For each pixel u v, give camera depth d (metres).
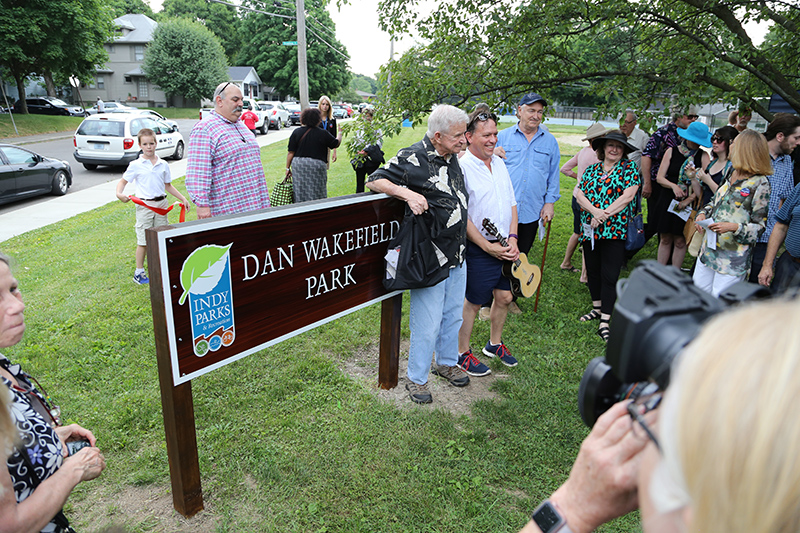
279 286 2.53
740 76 5.20
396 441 2.84
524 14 4.99
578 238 5.68
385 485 2.53
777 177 3.95
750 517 0.34
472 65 5.47
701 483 0.37
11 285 1.39
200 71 48.16
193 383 3.35
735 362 0.37
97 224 7.87
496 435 2.95
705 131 4.90
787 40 4.92
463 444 2.84
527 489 2.55
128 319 4.32
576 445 2.88
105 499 2.43
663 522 0.44
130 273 5.49
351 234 2.89
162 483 2.54
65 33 28.88
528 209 4.38
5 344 1.37
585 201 4.20
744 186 3.46
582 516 0.63
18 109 31.83
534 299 4.97
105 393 3.26
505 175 3.51
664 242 5.42
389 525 2.30
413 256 2.93
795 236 3.11
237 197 4.04
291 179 6.82
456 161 3.05
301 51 17.81
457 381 3.46
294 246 2.56
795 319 0.38
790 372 0.35
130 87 55.47
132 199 4.94
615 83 4.91
